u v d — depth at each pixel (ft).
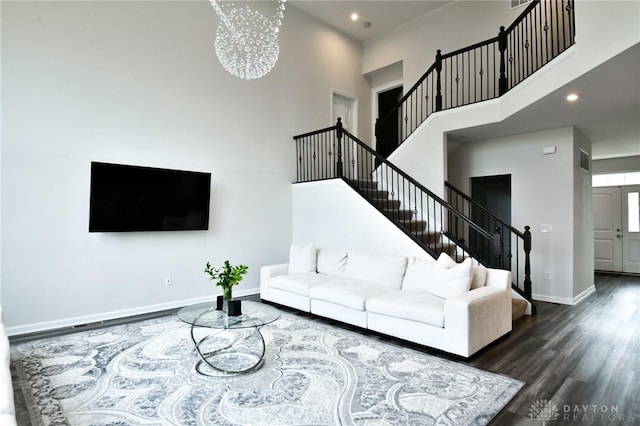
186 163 17.28
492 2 20.88
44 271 13.32
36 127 13.21
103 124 14.78
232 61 13.82
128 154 15.43
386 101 28.27
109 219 14.56
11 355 10.80
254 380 9.13
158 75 16.42
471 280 12.05
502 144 19.97
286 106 21.86
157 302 16.15
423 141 19.75
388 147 27.66
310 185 20.81
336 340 12.03
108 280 14.80
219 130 18.58
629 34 9.64
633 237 26.20
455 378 9.21
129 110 15.51
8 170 12.66
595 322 14.25
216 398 8.24
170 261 16.62
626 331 13.08
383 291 13.50
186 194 16.84
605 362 10.25
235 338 12.25
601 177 27.45
